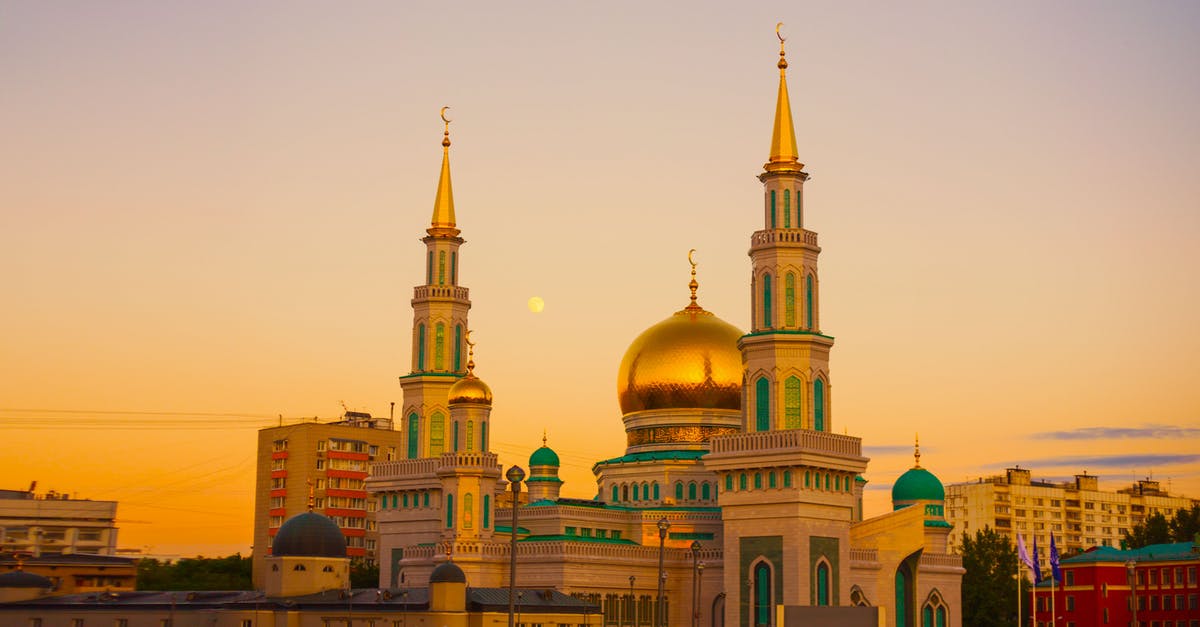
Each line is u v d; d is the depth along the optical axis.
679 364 172.25
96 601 150.75
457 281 175.62
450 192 177.88
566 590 150.38
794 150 153.75
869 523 160.00
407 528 168.12
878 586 158.75
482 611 131.38
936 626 167.25
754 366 150.00
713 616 155.00
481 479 157.50
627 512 166.88
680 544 163.88
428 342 172.12
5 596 154.25
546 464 179.38
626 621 155.25
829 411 150.12
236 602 141.50
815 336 148.50
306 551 144.88
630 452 175.75
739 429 172.88
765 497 146.25
